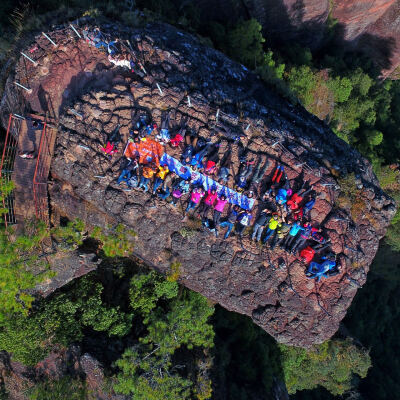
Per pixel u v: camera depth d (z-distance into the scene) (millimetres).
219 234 18875
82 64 18141
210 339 22156
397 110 37406
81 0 19938
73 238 19297
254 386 25281
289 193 18406
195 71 19125
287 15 26953
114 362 20406
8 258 18047
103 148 17891
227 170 17938
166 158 18156
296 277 19172
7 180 17844
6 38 19625
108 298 21891
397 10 30266
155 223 18906
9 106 18641
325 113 28484
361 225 20031
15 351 19219
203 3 24531
